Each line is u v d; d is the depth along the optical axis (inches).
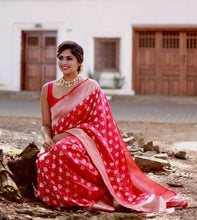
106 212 128.6
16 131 272.8
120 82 671.8
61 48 143.6
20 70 701.9
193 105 580.4
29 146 152.7
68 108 141.9
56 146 130.8
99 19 673.0
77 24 679.1
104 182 132.5
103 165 136.3
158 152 229.6
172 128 346.3
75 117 141.5
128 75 671.8
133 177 147.6
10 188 132.0
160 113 467.5
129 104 577.6
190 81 666.2
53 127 144.0
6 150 180.4
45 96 147.6
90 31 676.1
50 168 130.0
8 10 694.5
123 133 267.9
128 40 668.1
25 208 127.2
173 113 470.6
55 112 143.4
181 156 221.3
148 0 657.6
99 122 140.0
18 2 690.8
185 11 651.5
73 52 142.6
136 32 671.1
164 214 128.8
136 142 239.0
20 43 698.8
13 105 516.7
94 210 129.5
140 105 565.9
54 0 680.4
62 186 129.3
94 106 142.0
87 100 141.9
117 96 627.8
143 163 191.2
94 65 682.2
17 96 642.2
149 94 673.6
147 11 660.1
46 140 140.4
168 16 655.8
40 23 687.7
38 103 557.0
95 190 132.1
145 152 224.5
